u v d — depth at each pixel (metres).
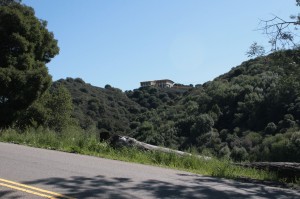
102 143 13.67
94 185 7.09
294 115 33.78
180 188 7.50
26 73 28.11
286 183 9.76
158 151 12.68
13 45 28.58
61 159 10.12
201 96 53.94
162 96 92.88
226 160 12.43
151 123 54.44
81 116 62.38
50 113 37.75
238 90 47.00
